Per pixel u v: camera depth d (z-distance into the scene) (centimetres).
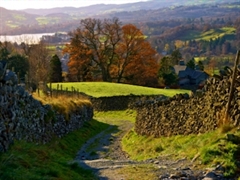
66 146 2164
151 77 8431
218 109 1434
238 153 1109
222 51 17425
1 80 1195
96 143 2662
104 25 7956
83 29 7956
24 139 1414
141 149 1992
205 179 992
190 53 18450
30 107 1614
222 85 1450
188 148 1388
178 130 1862
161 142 1875
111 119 4725
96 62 8069
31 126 1584
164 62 8806
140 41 8012
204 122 1552
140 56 8012
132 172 1148
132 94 5612
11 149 1159
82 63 7912
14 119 1302
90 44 7956
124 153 2208
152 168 1182
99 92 5834
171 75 8462
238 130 1234
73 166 1221
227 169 1039
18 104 1409
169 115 2041
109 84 6706
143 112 2661
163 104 2189
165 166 1211
